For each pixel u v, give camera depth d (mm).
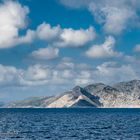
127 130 144125
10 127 160375
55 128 154875
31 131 138875
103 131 139000
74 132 134500
